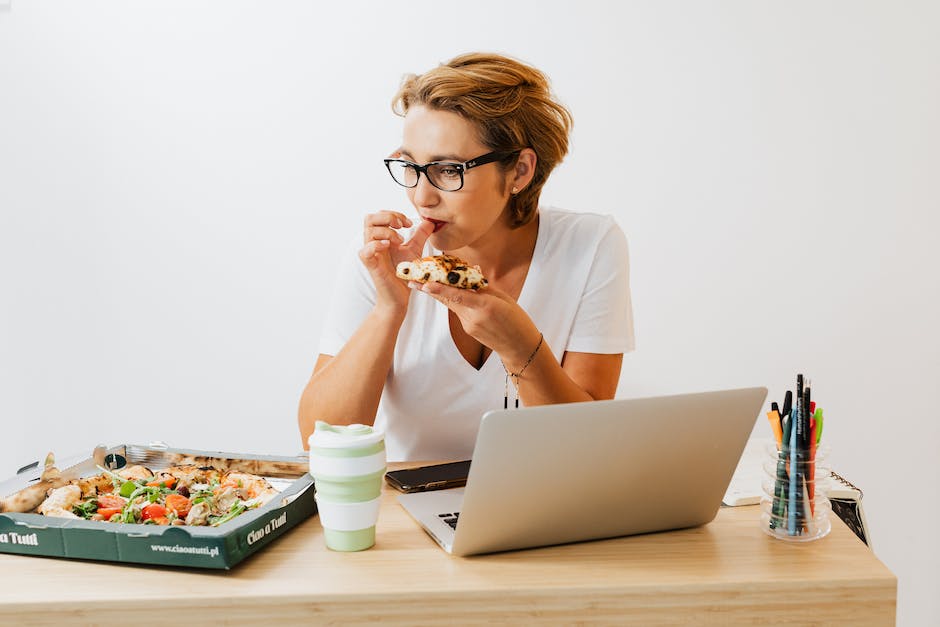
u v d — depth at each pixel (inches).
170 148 96.5
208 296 98.1
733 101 93.6
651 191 95.0
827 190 93.9
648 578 39.1
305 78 95.3
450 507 47.6
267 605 37.1
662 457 41.7
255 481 47.4
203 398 99.4
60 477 46.3
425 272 50.1
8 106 96.3
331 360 60.2
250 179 96.6
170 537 38.9
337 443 40.7
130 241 97.7
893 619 39.4
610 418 39.4
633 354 96.7
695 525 45.8
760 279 95.3
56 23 95.2
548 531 42.0
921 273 94.0
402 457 66.4
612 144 94.7
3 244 98.0
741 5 92.5
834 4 91.9
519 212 60.6
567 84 94.2
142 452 51.4
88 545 39.9
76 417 99.8
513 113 54.5
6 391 100.0
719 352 96.2
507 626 38.1
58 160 96.8
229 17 94.9
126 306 98.4
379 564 40.5
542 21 93.8
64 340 99.0
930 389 95.1
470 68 54.8
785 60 92.8
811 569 40.2
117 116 96.2
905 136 92.8
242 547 39.5
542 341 53.9
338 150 96.0
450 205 54.6
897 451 96.0
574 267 63.8
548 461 39.2
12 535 40.9
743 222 94.8
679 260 95.5
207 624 37.1
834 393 95.9
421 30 94.4
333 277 97.3
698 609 38.7
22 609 36.5
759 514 47.9
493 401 63.4
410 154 55.1
